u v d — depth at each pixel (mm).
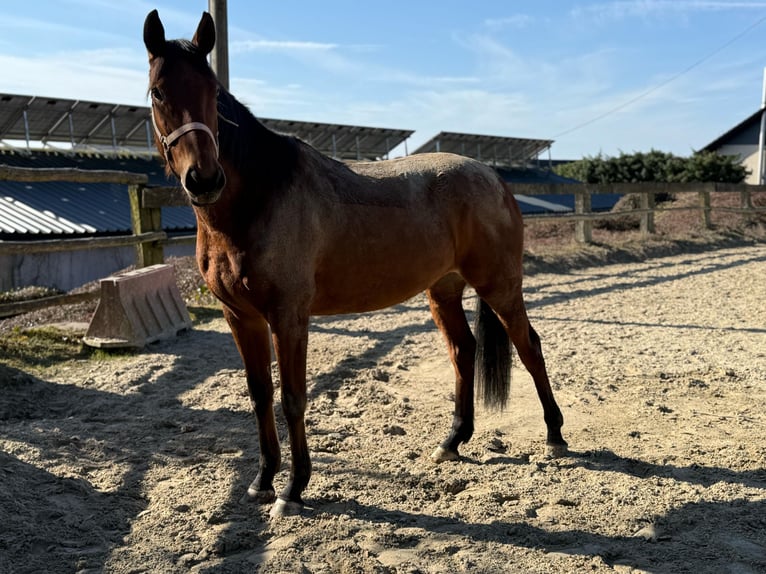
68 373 5312
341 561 2607
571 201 30422
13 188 17641
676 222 17266
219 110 2824
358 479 3424
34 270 14406
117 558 2662
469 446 3922
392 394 4902
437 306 3959
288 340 2965
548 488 3305
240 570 2572
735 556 2613
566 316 7746
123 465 3604
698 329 6953
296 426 3021
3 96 19375
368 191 3291
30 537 2773
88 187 19297
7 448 3721
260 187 2896
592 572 2541
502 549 2721
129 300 6094
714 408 4465
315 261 3064
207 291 8586
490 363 3832
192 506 3121
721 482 3299
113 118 22516
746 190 17359
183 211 18703
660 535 2812
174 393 4895
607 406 4555
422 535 2838
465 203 3611
